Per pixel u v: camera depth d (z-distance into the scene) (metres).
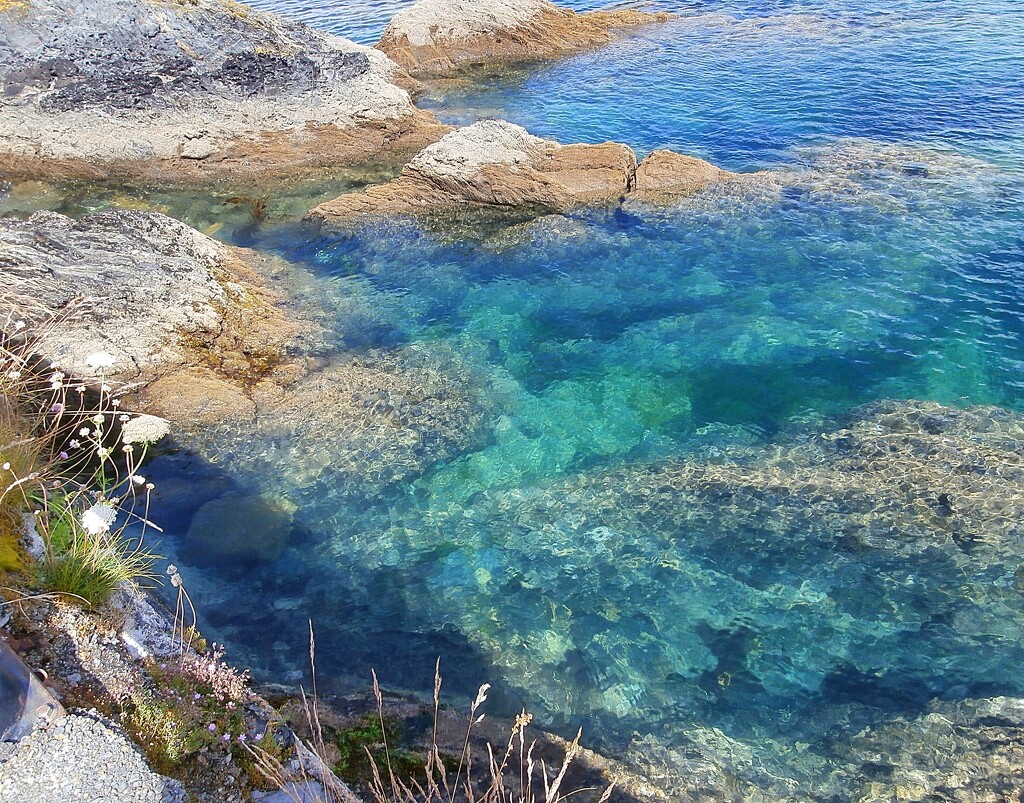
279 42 17.78
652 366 10.22
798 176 14.52
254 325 10.88
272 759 4.57
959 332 10.32
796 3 26.86
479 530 7.71
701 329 10.91
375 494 8.16
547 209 14.36
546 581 7.14
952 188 13.64
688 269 12.35
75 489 7.23
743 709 5.96
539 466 8.55
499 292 12.09
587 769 5.46
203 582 6.95
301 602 6.87
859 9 25.08
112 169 16.44
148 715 4.48
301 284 12.49
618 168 14.57
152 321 9.85
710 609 6.80
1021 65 18.83
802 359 10.13
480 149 14.59
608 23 26.69
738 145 16.52
